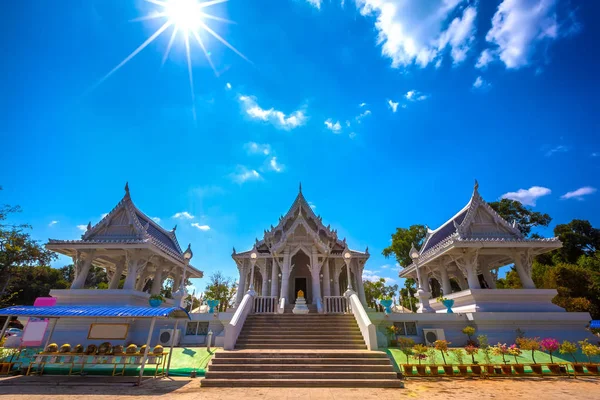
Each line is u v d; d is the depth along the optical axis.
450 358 13.25
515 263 19.70
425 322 16.42
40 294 46.47
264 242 29.22
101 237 20.67
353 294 17.94
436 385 10.47
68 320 16.77
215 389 9.87
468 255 19.44
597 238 40.41
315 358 11.79
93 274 58.75
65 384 10.73
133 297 18.75
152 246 19.81
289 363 11.53
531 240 18.77
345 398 8.70
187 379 11.61
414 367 12.22
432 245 25.16
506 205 41.22
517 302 17.53
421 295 18.81
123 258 23.50
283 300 20.30
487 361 12.65
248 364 11.45
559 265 29.88
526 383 10.84
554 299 25.75
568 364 12.48
